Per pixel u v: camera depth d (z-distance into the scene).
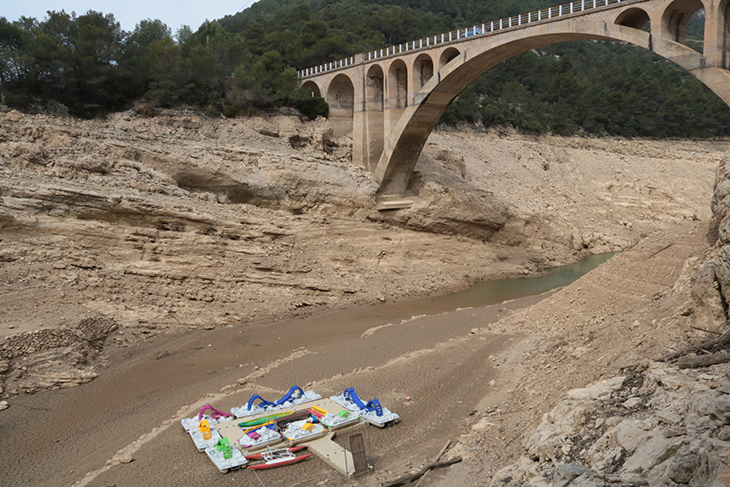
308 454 16.64
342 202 45.91
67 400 22.45
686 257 24.59
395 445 16.98
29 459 17.89
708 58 28.38
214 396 21.91
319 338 30.56
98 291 30.53
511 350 24.81
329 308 37.03
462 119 82.31
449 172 54.97
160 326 30.11
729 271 14.84
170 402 21.95
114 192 34.91
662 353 15.88
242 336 30.61
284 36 71.19
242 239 38.75
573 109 102.88
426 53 42.97
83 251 32.41
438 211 48.34
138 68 50.59
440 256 47.91
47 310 27.58
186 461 16.55
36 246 31.20
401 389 21.20
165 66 49.50
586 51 152.00
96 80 46.91
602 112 103.06
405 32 105.19
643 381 13.78
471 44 39.06
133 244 34.16
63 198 32.81
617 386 14.33
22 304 27.31
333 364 25.08
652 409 11.91
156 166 39.91
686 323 16.84
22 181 32.88
